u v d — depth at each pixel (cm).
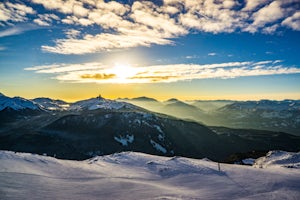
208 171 2986
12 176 1955
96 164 3253
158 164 3403
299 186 2191
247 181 2395
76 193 1773
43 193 1655
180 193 1962
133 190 1994
